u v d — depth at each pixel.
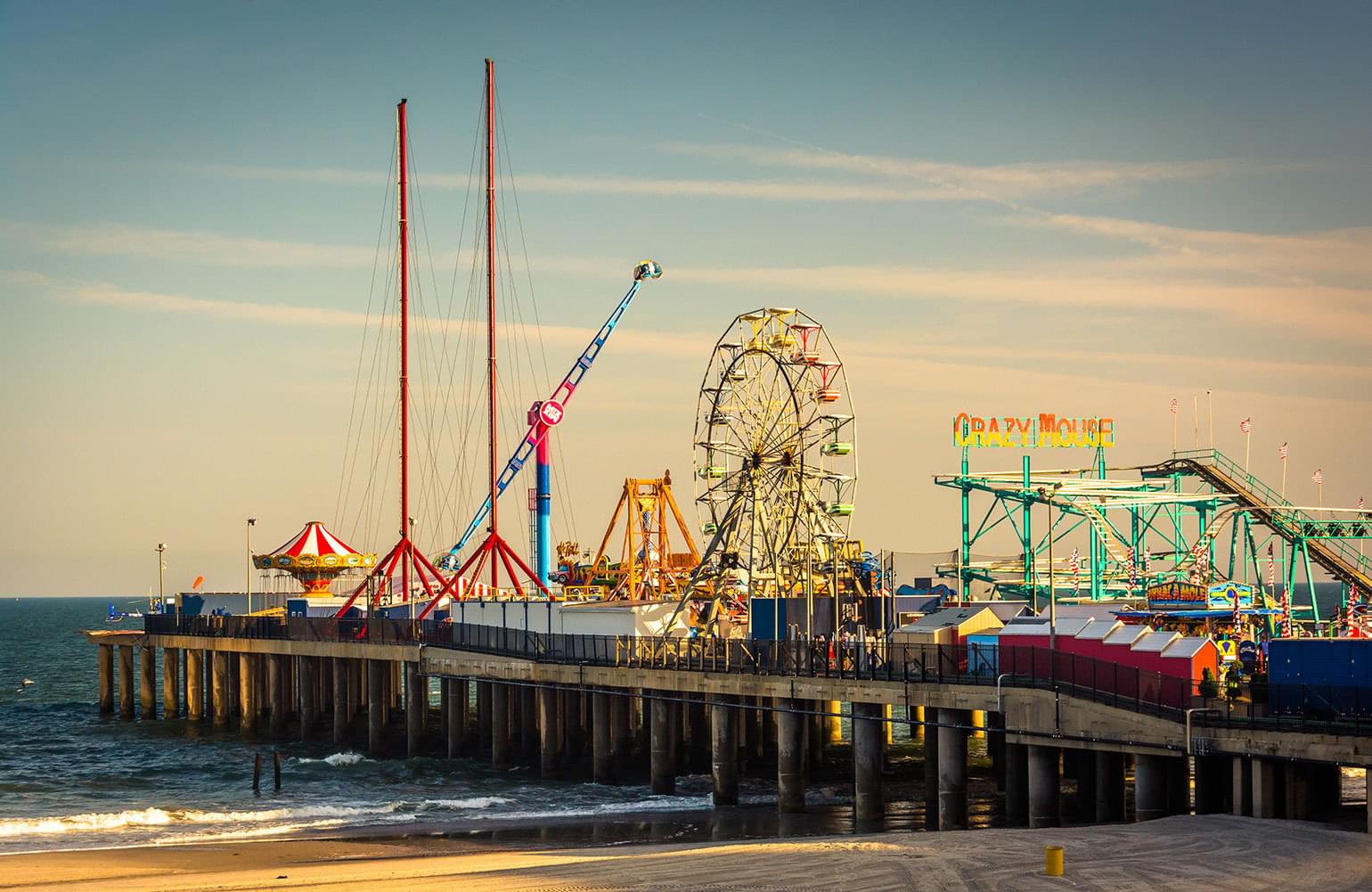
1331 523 110.19
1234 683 60.94
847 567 93.88
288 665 116.50
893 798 77.38
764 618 86.00
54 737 117.75
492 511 119.38
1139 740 57.16
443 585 119.81
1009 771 66.69
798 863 47.50
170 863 58.66
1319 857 45.59
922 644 69.31
